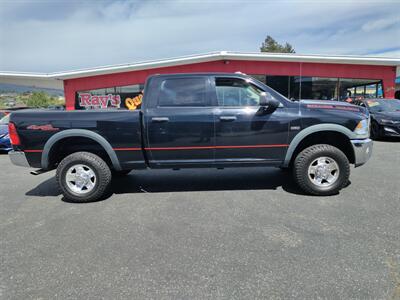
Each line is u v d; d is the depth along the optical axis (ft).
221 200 13.64
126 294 7.11
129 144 13.70
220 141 13.73
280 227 10.56
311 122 13.52
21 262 8.68
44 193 15.69
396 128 29.81
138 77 53.88
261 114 13.55
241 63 52.16
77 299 6.98
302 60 51.60
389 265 8.01
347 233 9.94
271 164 14.12
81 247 9.50
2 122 31.30
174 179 17.67
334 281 7.38
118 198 14.46
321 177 13.82
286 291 7.06
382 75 52.85
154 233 10.39
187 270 8.05
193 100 13.76
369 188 14.71
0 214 12.62
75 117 13.51
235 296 6.93
